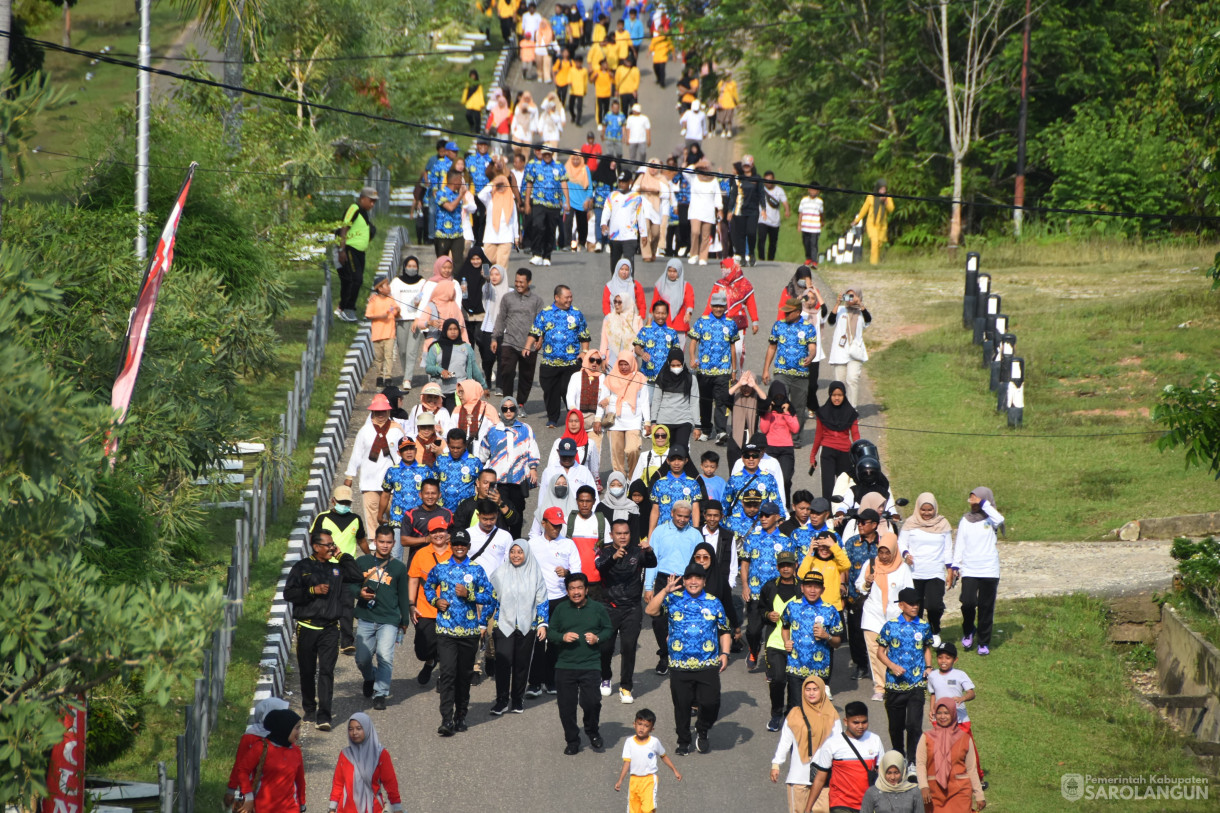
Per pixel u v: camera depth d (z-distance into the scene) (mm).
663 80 197375
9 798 32156
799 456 82750
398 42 136125
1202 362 97250
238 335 71938
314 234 103875
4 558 34000
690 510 60719
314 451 79375
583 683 53500
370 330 97250
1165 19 166500
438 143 118875
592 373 75062
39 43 60594
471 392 68875
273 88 115750
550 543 58344
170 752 52438
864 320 85062
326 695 55031
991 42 163125
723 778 52875
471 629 54781
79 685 34156
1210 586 67250
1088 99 161500
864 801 45000
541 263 115000
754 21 172625
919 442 88250
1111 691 61969
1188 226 148000
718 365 79938
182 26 190500
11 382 31734
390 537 57281
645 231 115750
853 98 169625
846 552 60312
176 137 84438
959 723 48594
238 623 61156
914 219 163875
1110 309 110938
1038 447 87000
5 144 34156
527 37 198000
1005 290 123125
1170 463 84188
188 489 62188
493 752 54375
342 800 44969
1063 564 73688
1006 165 164375
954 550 63469
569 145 171375
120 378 54531
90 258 60938
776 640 55531
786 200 176125
